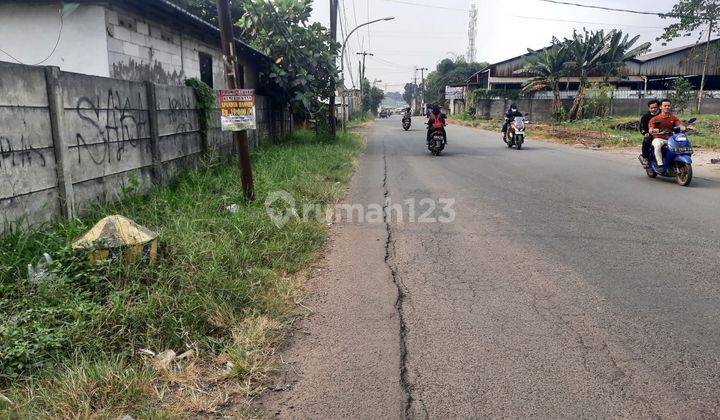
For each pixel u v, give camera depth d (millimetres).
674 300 4098
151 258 4332
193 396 2881
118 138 6492
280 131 18062
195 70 12062
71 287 3840
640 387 2924
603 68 35062
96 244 4137
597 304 4055
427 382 3023
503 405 2787
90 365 3043
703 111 35688
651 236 5945
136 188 6715
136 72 9516
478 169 12227
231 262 4652
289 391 2965
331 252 5562
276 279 4527
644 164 10375
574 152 16250
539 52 38750
